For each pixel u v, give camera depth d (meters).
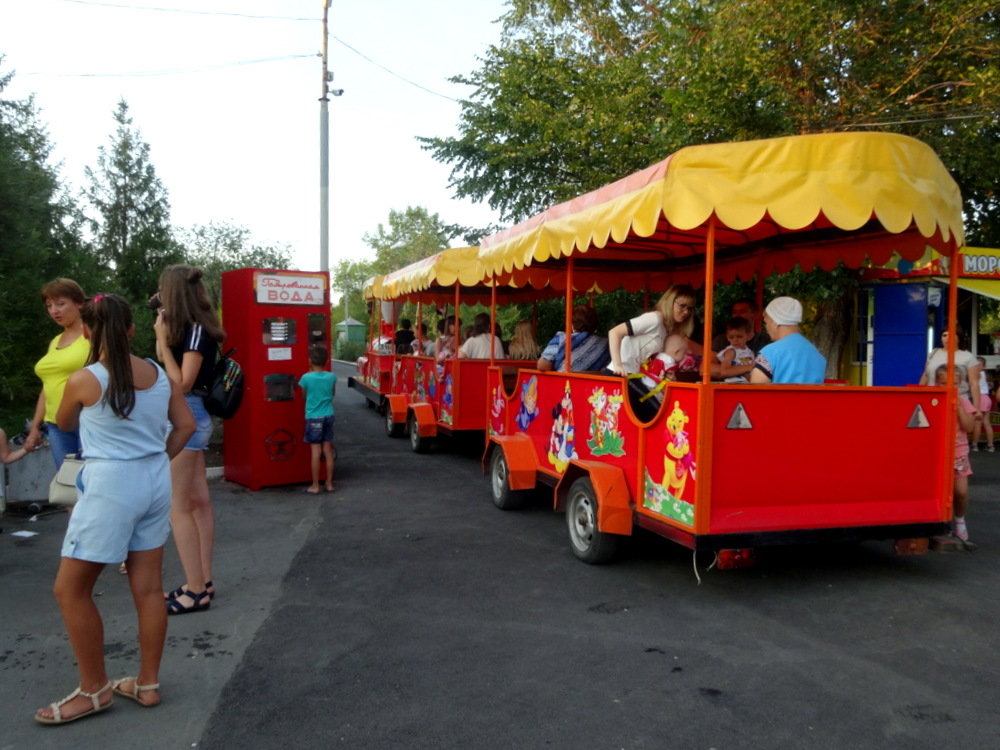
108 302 3.31
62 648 4.20
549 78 15.50
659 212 4.57
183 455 4.69
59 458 5.53
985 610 4.75
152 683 3.55
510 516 7.24
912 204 4.45
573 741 3.24
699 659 4.05
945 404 5.13
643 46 16.33
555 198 15.41
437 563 5.75
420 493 8.27
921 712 3.48
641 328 5.83
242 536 6.51
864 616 4.66
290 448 8.48
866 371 12.91
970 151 11.07
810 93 11.23
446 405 10.45
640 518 5.22
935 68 11.32
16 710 3.52
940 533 5.10
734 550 4.72
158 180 14.25
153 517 3.46
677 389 4.81
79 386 3.25
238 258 20.20
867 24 10.85
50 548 6.07
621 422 5.48
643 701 3.59
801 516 4.80
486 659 4.06
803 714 3.46
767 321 5.50
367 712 3.50
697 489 4.57
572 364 7.06
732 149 4.52
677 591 5.11
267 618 4.66
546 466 6.84
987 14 11.88
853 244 6.39
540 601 4.93
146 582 3.49
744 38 10.73
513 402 7.68
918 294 12.08
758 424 4.70
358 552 6.04
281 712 3.50
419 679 3.83
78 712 3.40
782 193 4.43
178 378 4.58
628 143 13.06
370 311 17.75
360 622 4.59
